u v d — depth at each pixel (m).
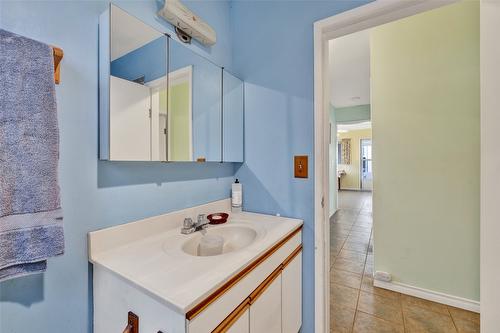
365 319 1.62
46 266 0.67
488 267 0.78
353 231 3.61
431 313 1.67
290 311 1.15
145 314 0.65
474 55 1.67
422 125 1.85
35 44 0.65
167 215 1.12
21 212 0.61
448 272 1.78
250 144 1.51
